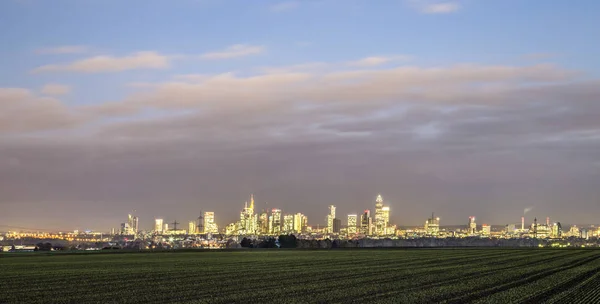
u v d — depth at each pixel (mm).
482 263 137375
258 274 99750
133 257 172250
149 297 64375
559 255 188000
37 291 71250
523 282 83875
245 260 153500
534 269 114125
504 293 68375
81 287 76062
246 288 74188
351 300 61281
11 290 72500
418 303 59125
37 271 108125
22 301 61438
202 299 62344
